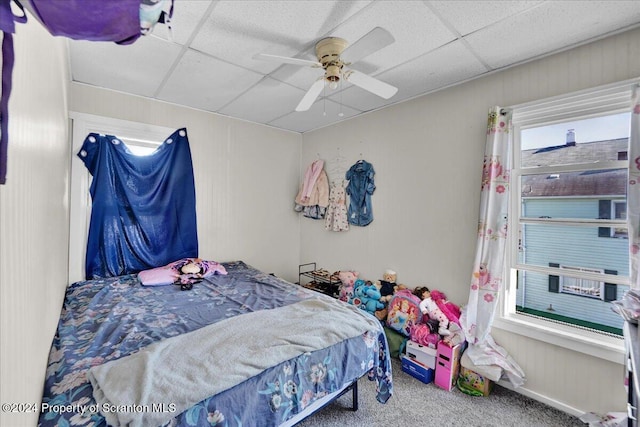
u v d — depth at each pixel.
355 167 3.04
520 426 1.63
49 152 1.07
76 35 0.39
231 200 3.22
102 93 2.42
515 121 2.01
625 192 1.66
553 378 1.78
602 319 1.84
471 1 1.36
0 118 0.40
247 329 1.40
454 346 1.98
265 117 3.18
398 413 1.73
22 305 0.65
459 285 2.23
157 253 2.68
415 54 1.83
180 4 1.41
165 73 2.14
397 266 2.68
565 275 1.81
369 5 1.40
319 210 3.46
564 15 1.43
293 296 2.03
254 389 1.07
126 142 2.62
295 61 1.59
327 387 1.28
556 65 1.78
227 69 2.08
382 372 1.62
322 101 2.67
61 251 1.72
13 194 0.57
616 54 1.57
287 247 3.75
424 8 1.42
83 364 1.12
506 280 2.03
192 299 1.96
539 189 1.97
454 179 2.27
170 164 2.76
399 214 2.66
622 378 1.54
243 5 1.41
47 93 0.99
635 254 1.47
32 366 0.77
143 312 1.70
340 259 3.28
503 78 2.01
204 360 1.12
